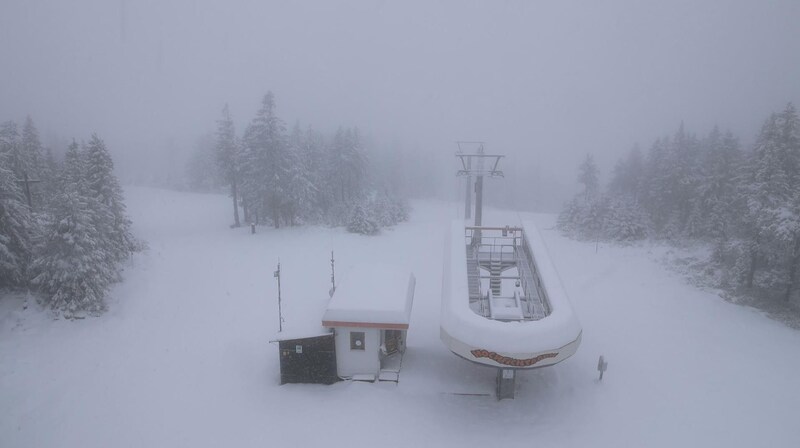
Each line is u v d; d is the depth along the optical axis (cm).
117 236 2228
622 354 1627
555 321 1195
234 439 1102
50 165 3741
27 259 1750
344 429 1138
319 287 2166
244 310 1881
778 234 2192
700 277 2647
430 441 1110
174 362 1468
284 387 1332
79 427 1134
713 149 4050
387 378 1346
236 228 3684
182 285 2131
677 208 4006
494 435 1143
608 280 2580
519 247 1916
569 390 1363
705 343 1753
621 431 1173
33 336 1516
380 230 3712
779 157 2711
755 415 1259
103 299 1798
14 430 1107
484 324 1174
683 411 1271
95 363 1430
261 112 3459
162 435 1116
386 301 1359
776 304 2236
